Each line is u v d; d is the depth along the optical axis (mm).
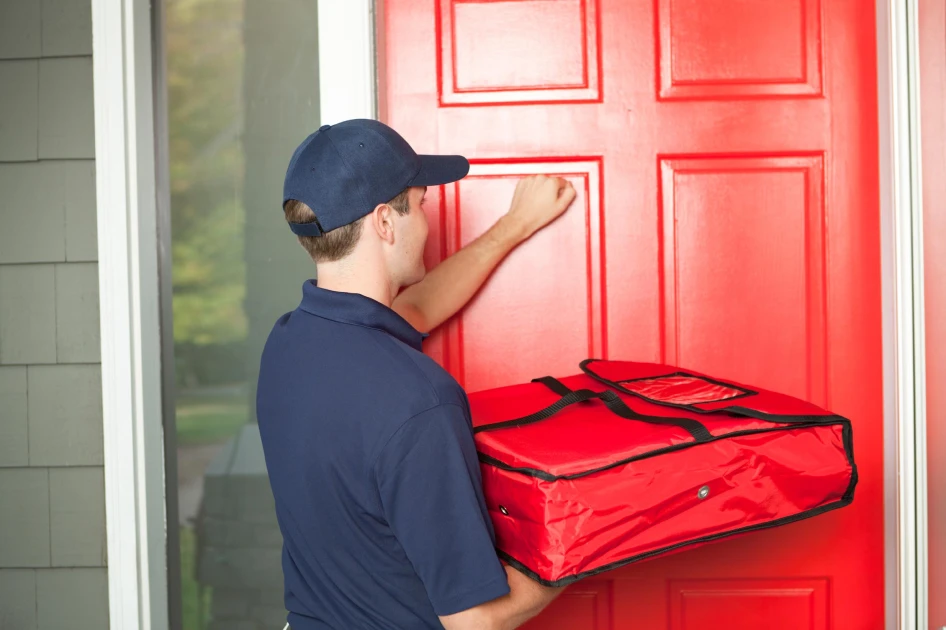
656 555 1043
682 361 1726
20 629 1564
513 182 1738
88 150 1539
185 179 1641
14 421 1556
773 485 1093
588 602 1736
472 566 957
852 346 1706
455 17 1729
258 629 1662
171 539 1634
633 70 1710
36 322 1550
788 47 1691
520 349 1744
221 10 1644
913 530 1614
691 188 1715
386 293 1127
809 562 1713
